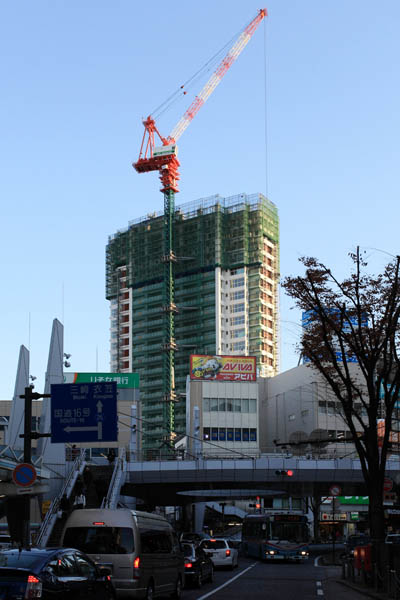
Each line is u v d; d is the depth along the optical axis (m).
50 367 63.03
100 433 33.78
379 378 31.06
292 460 72.50
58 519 48.94
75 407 34.28
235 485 77.81
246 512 127.06
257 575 39.12
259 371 197.75
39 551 15.06
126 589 20.92
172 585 24.66
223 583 33.53
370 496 30.62
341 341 31.45
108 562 21.11
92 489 60.50
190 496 91.44
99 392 34.22
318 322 32.72
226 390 124.50
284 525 52.47
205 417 122.50
